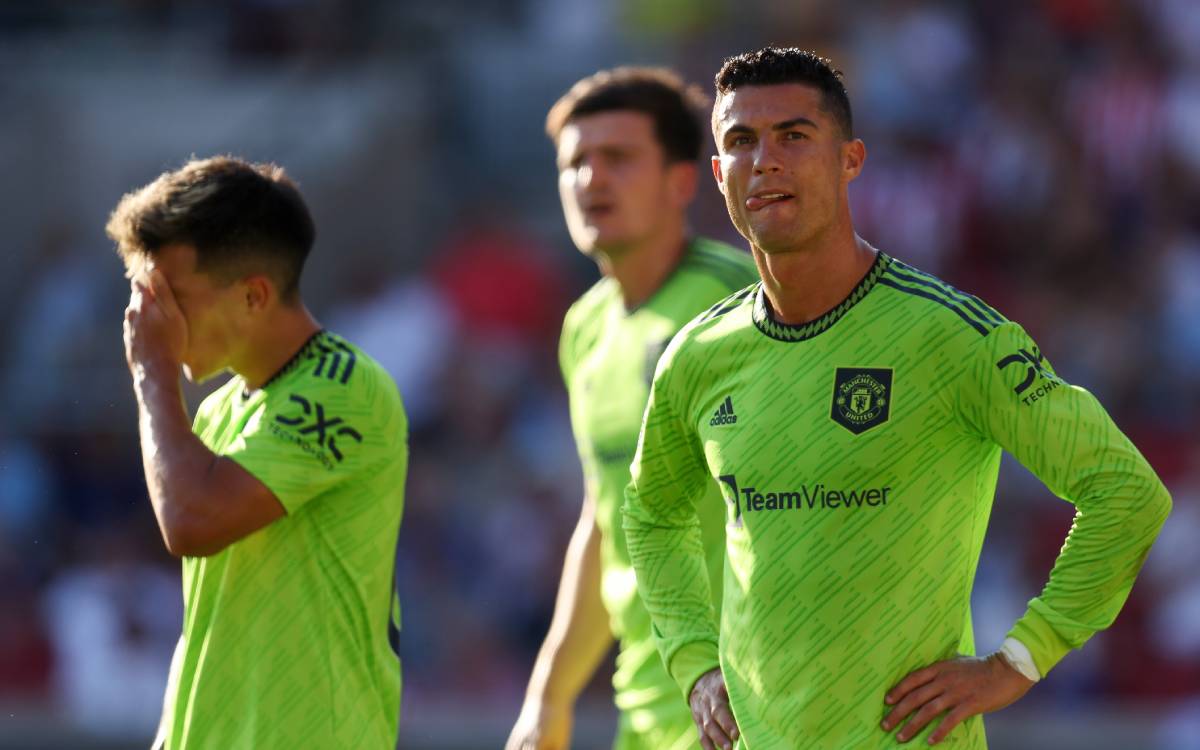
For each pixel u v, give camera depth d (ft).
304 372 47.21
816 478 41.06
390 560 48.65
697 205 157.48
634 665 60.75
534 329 157.07
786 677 41.24
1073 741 103.71
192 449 45.14
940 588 40.73
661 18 179.22
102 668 123.54
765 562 41.70
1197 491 131.34
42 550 133.69
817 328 41.65
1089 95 162.50
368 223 170.91
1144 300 151.74
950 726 39.99
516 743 64.69
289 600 46.42
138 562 131.54
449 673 126.00
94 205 171.32
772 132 40.75
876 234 156.35
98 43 182.70
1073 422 39.22
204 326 46.83
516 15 185.57
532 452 144.15
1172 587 122.42
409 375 151.43
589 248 64.03
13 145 171.63
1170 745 103.86
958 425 40.50
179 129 174.09
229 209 46.06
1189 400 142.41
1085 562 39.34
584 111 64.28
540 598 131.13
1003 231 155.84
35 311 160.97
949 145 160.04
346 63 181.37
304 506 46.85
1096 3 169.07
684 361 44.16
